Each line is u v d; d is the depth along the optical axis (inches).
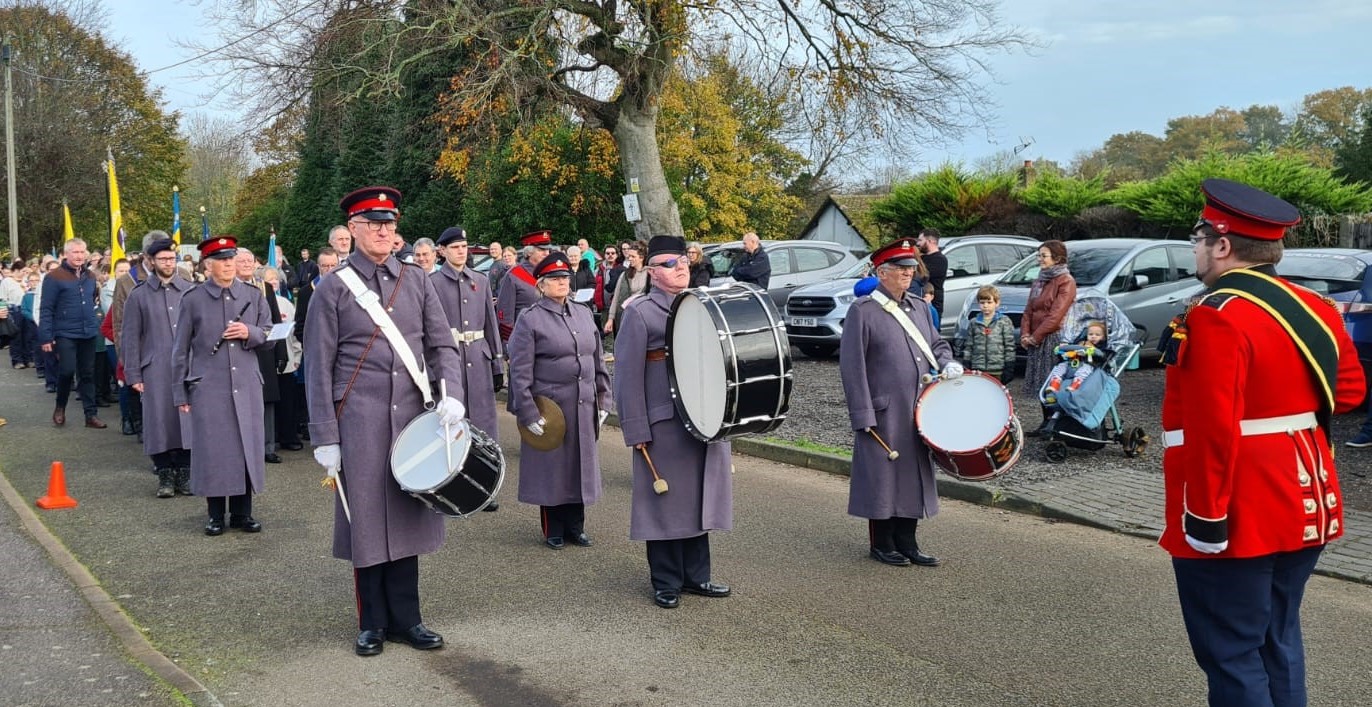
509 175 1031.6
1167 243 546.3
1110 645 201.2
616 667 193.5
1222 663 139.3
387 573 202.8
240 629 214.1
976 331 415.8
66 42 1802.4
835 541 276.2
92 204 1833.2
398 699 179.8
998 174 994.1
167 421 324.8
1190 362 137.1
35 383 629.9
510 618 220.2
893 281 252.1
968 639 205.0
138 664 187.0
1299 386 136.8
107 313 501.0
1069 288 411.2
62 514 309.7
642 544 277.4
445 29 741.3
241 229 1898.4
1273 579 141.7
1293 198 794.2
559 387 270.1
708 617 219.6
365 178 1384.1
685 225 1171.3
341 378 196.2
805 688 183.3
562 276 271.9
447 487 185.9
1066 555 259.1
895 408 248.7
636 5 741.9
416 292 203.0
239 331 287.7
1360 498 296.5
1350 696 177.6
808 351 636.1
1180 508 142.7
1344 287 434.6
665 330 226.2
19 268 861.8
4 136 1663.4
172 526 297.1
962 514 300.0
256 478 289.9
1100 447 346.3
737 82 1186.0
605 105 818.2
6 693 172.9
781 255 687.1
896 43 783.1
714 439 211.3
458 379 205.9
